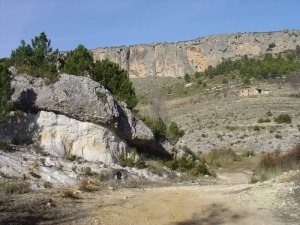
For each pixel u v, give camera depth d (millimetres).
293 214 9648
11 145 15680
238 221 9367
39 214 9133
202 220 9547
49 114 17188
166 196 12242
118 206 10570
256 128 44844
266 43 129125
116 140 19094
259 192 12273
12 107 15828
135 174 17672
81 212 9680
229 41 131750
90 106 17672
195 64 133125
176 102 77438
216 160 32844
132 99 22891
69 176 14438
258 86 72625
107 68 22609
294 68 81500
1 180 12008
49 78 17688
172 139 25844
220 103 67875
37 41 22250
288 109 55656
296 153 22281
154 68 135375
